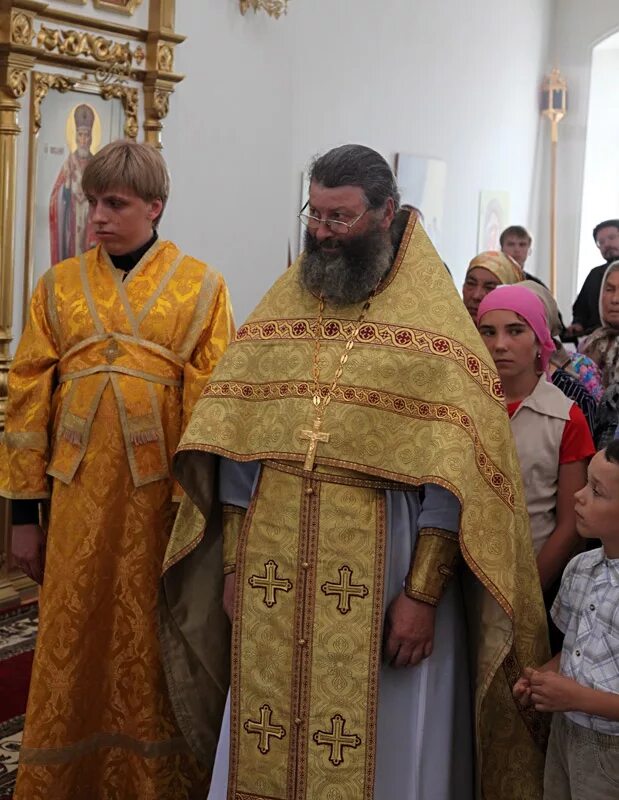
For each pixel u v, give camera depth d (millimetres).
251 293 6414
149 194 2830
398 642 2361
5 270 4906
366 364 2424
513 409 2713
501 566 2359
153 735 2865
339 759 2395
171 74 5535
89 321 2826
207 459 2619
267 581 2451
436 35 9180
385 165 2426
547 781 2354
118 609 2857
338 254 2416
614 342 4414
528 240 8070
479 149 10047
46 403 2875
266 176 6434
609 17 10797
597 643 2207
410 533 2424
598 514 2215
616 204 11156
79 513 2803
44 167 5070
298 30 7598
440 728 2441
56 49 5020
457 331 2451
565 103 10945
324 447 2404
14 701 3959
